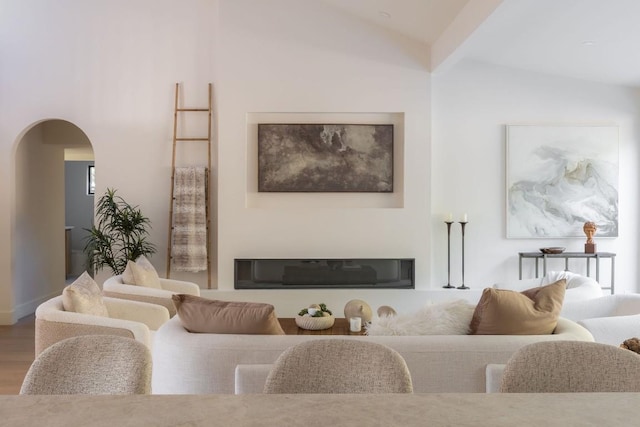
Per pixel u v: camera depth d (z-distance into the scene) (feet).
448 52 17.22
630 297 12.21
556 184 20.21
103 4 20.48
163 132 20.57
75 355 4.65
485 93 20.20
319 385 4.46
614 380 4.35
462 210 20.27
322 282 19.90
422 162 19.85
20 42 20.51
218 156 19.94
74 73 20.45
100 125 20.47
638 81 19.57
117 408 2.84
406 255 19.89
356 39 19.75
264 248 19.84
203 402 2.94
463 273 19.95
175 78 20.54
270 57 19.76
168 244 20.29
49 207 23.50
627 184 20.33
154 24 20.54
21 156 21.15
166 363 8.67
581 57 17.92
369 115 20.13
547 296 9.21
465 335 8.96
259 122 20.04
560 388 4.42
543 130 20.16
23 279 21.34
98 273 20.65
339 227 19.89
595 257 19.62
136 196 20.52
